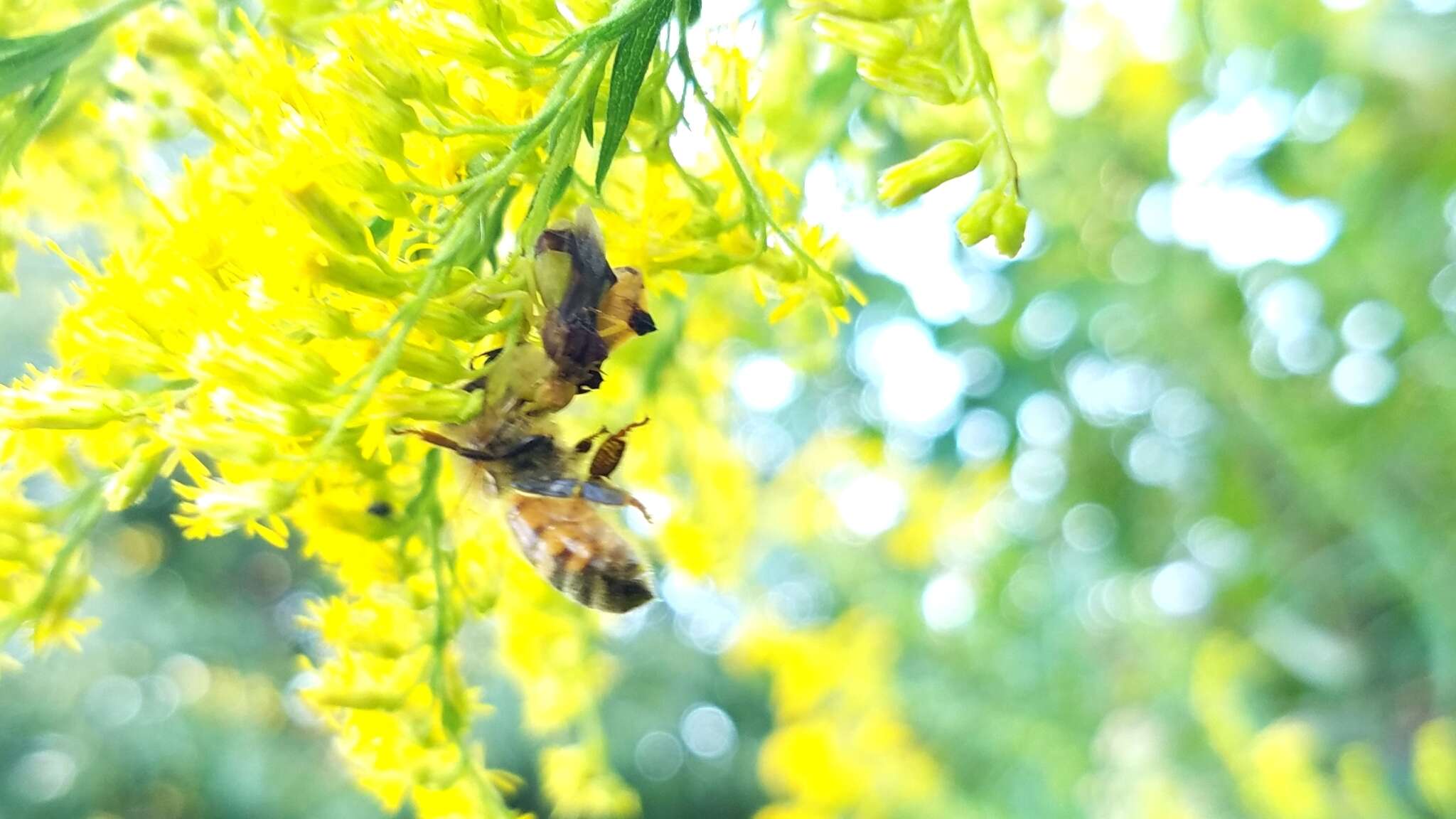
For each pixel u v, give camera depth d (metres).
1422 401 0.28
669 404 0.19
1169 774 0.29
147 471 0.15
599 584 0.16
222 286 0.14
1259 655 0.34
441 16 0.14
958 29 0.14
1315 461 0.29
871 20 0.14
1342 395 0.29
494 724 0.49
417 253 0.15
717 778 0.65
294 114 0.14
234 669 0.56
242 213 0.14
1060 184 0.25
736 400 0.20
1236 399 0.31
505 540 0.16
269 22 0.14
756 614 0.28
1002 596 0.34
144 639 0.54
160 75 0.15
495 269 0.14
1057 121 0.23
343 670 0.15
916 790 0.29
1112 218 0.26
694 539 0.19
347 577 0.15
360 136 0.14
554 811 0.19
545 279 0.14
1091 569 0.35
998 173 0.15
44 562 0.15
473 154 0.14
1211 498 0.33
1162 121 0.24
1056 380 0.28
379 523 0.15
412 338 0.14
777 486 0.28
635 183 0.15
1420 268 0.27
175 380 0.14
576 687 0.19
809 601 0.36
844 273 0.23
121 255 0.14
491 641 0.19
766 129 0.17
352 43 0.14
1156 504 0.33
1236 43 0.24
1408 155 0.26
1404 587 0.31
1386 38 0.26
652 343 0.18
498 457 0.15
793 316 0.20
